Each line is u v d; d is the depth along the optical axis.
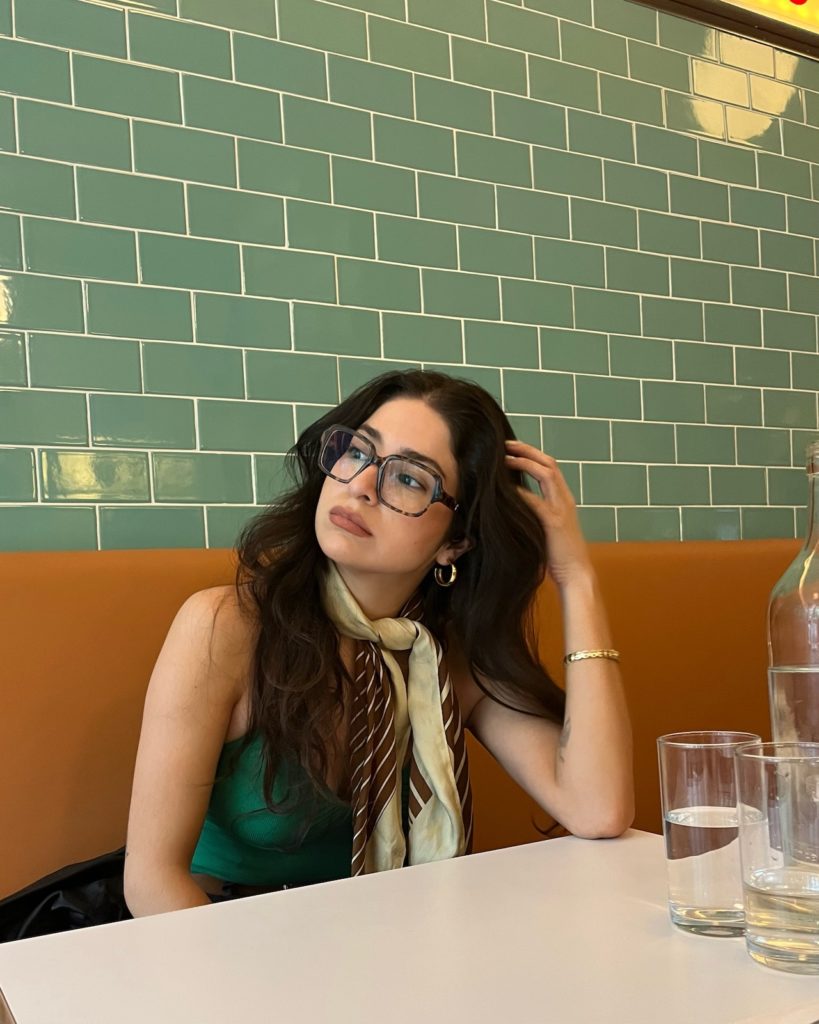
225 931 0.83
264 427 2.02
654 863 1.05
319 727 1.36
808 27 2.85
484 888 0.95
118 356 1.87
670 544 2.30
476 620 1.52
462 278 2.28
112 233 1.88
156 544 1.89
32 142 1.81
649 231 2.57
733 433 2.68
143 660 1.65
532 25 2.42
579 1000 0.68
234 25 2.02
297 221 2.07
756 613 2.36
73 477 1.82
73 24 1.85
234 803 1.40
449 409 1.45
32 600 1.58
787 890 0.74
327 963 0.76
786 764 0.75
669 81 2.63
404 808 1.50
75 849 1.56
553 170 2.43
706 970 0.73
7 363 1.77
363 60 2.17
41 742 1.55
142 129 1.91
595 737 1.35
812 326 2.86
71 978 0.74
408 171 2.22
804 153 2.88
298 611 1.38
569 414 2.42
